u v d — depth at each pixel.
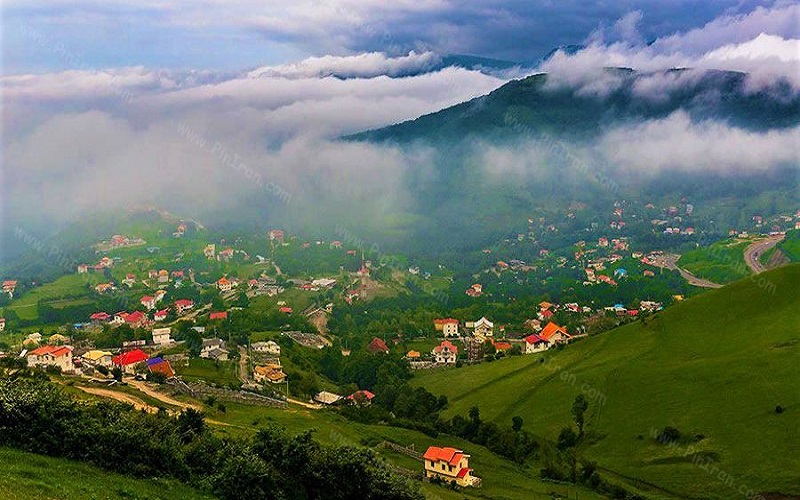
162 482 51.84
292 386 173.38
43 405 52.19
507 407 157.62
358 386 199.25
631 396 141.38
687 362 149.50
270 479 54.94
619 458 116.75
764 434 109.00
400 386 179.88
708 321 169.25
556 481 107.94
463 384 187.75
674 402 131.12
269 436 61.53
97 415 59.44
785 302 160.00
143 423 61.09
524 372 184.00
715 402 125.19
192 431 65.75
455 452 102.31
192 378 157.00
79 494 41.56
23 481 40.50
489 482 103.94
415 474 103.44
